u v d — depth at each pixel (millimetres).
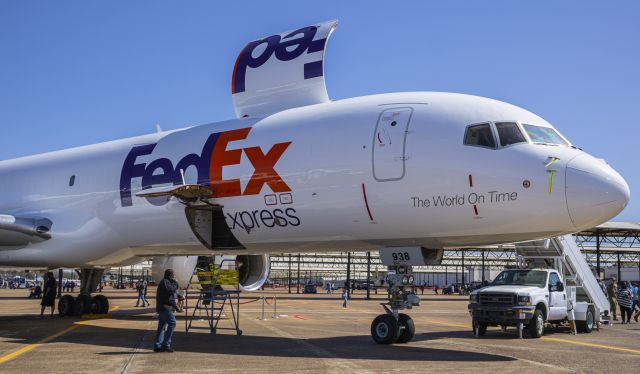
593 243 69312
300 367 9570
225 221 14391
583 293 19578
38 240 18172
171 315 11422
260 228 13961
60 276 40719
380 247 13227
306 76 15039
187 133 15883
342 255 85312
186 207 14812
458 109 12195
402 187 11961
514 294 15406
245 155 14031
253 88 15789
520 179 11156
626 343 14734
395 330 12641
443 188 11625
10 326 17281
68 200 17812
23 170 20000
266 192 13523
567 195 10914
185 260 20844
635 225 50188
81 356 10844
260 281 19828
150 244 16312
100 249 17250
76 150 19250
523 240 11867
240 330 15234
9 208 19453
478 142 11711
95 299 21703
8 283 91062
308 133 13367
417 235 12242
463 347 12727
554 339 15461
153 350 11641
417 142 12016
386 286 13133
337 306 34219
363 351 11656
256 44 16406
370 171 12281
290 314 24969
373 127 12594
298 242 13898
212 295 15656
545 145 11602
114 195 16578
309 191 12953
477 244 12438
